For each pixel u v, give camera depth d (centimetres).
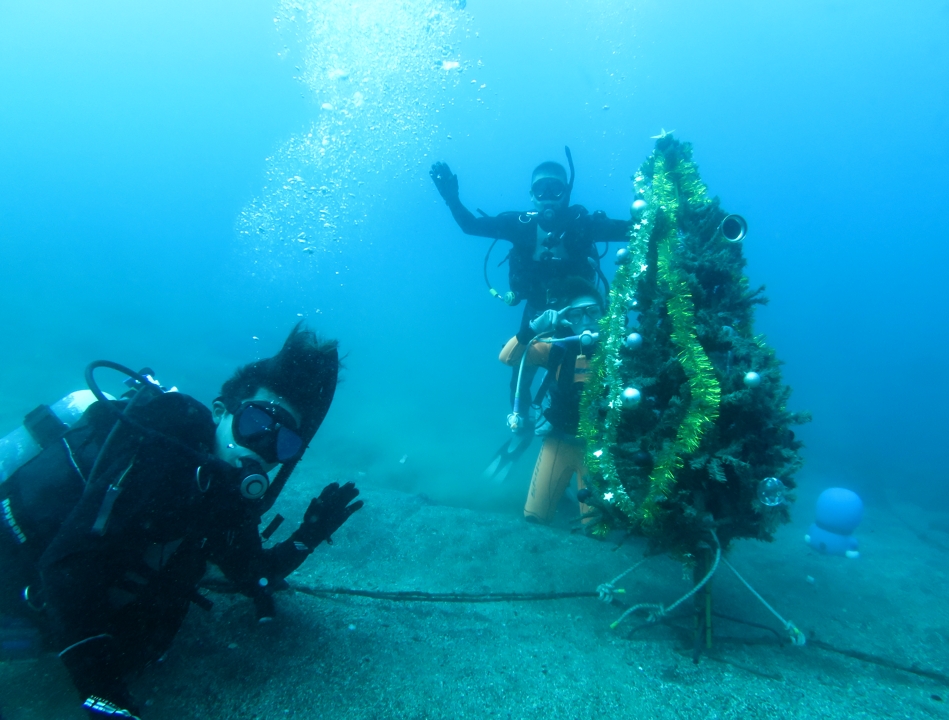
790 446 220
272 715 167
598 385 250
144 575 169
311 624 223
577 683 200
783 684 210
